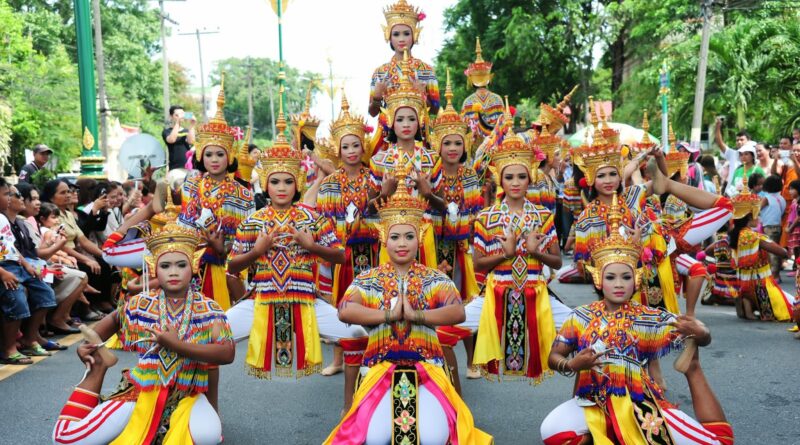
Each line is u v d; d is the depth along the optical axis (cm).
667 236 670
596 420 468
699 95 2305
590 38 3050
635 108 2889
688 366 475
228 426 595
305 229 588
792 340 851
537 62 3098
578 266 633
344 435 475
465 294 721
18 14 3797
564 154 1070
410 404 469
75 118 3152
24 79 3005
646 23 2989
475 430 487
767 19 2603
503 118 789
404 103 687
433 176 696
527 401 648
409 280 509
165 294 486
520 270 613
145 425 464
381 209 518
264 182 595
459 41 3328
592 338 476
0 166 2422
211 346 477
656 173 631
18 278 809
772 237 1255
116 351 863
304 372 584
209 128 662
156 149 1228
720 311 1042
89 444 467
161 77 5047
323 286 752
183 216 657
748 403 625
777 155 1414
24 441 563
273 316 587
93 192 1123
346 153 696
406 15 800
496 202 630
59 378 738
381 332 500
